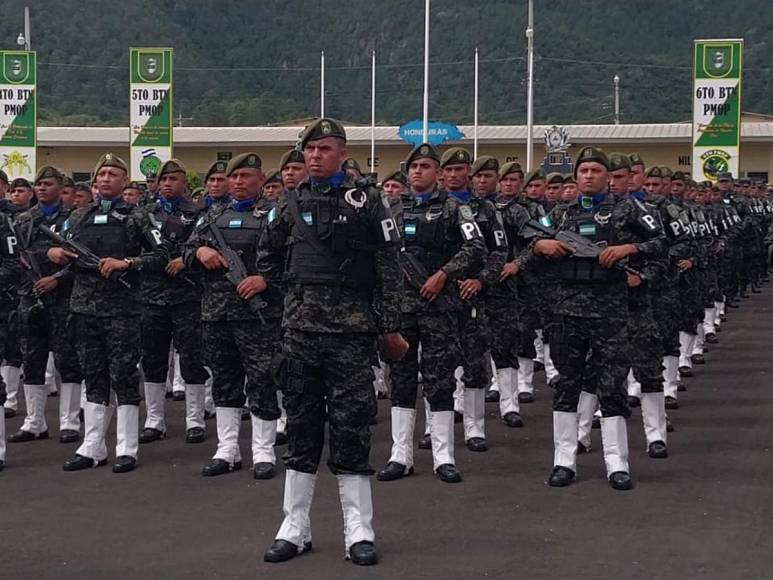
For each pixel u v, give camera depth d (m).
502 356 9.08
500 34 80.25
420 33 82.88
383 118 73.81
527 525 6.07
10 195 9.64
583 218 6.97
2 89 21.31
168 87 20.25
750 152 40.41
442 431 7.20
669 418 9.26
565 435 7.02
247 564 5.45
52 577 5.31
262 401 7.30
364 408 5.44
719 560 5.41
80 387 8.59
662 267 7.22
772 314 17.80
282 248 5.70
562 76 76.06
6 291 8.49
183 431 9.05
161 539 5.89
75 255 7.49
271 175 8.90
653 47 85.75
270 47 89.50
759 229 21.34
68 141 39.84
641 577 5.17
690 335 11.48
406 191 7.75
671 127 40.44
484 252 7.12
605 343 6.84
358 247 5.39
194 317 8.41
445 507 6.48
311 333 5.39
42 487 7.10
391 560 5.48
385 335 5.47
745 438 8.38
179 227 8.17
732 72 19.38
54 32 78.00
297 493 5.56
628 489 6.83
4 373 9.84
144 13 85.69
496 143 39.59
